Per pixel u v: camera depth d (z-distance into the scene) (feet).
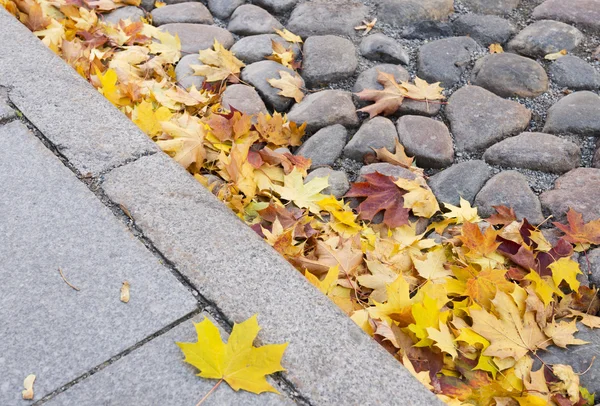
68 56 6.66
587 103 6.27
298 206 5.69
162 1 7.39
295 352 4.65
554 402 4.87
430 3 7.09
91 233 5.11
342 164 6.08
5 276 4.92
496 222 5.65
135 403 4.49
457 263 5.47
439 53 6.75
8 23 6.39
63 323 4.75
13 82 5.90
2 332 4.71
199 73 6.59
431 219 5.78
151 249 5.05
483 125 6.21
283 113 6.47
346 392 4.54
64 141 5.55
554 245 5.54
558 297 5.36
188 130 5.94
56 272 4.94
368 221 5.73
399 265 5.45
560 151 5.98
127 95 6.35
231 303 4.82
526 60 6.64
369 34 6.97
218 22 7.23
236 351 4.59
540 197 5.82
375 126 6.19
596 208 5.69
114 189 5.31
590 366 4.98
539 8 7.11
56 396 4.51
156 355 4.64
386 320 5.09
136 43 6.89
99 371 4.58
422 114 6.35
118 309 4.79
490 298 5.19
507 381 4.93
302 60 6.79
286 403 4.50
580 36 6.84
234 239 5.08
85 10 7.05
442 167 6.07
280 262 4.99
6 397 4.50
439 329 5.00
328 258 5.38
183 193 5.30
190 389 4.53
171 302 4.82
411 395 4.55
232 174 5.68
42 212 5.21
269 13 7.24
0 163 5.45
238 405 4.48
